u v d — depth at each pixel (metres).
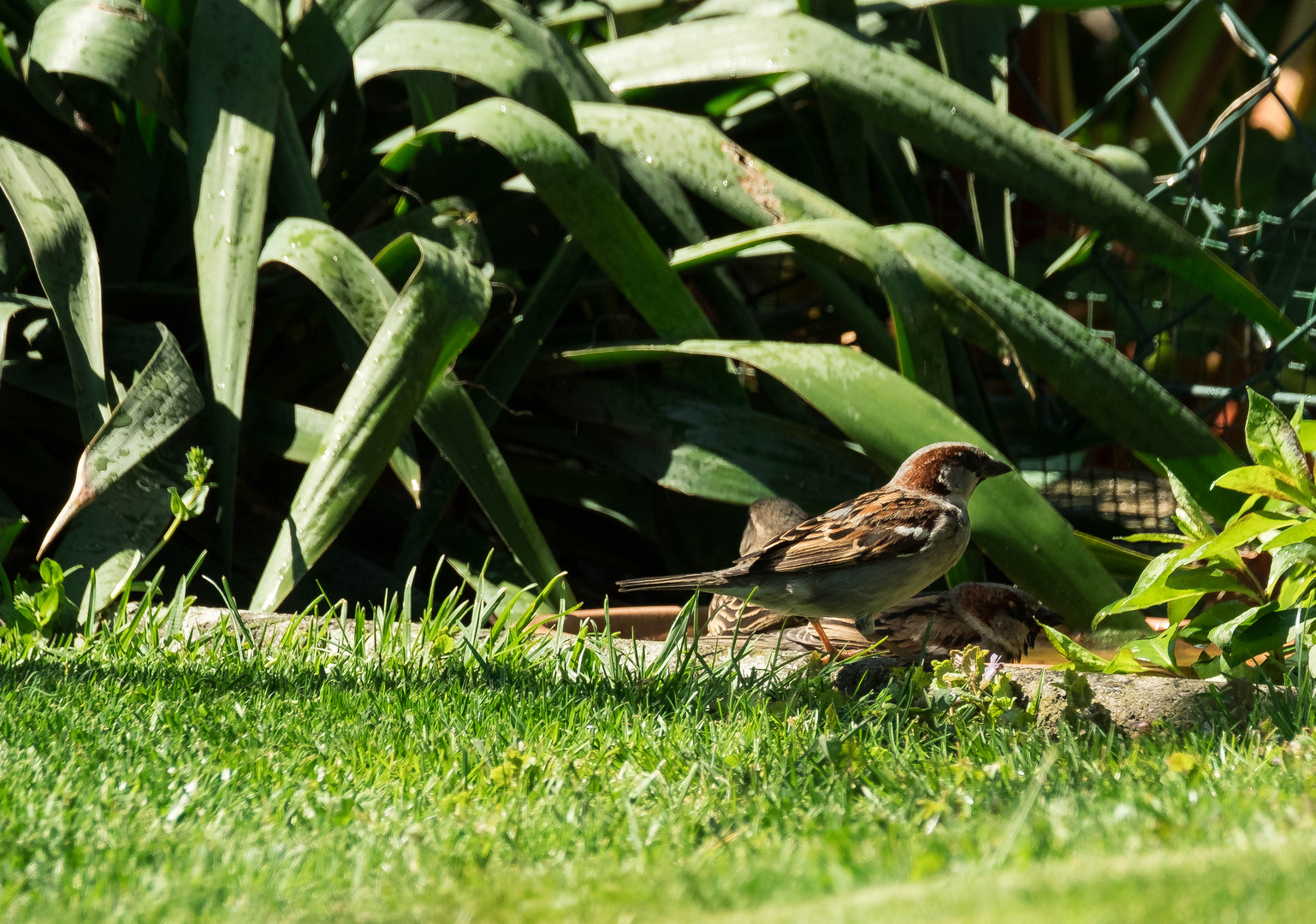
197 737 5.68
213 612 8.41
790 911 2.99
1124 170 13.43
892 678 6.65
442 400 9.54
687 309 10.64
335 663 7.17
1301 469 6.73
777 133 14.59
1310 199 13.27
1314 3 19.83
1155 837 3.70
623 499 11.97
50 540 8.12
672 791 4.91
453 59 11.15
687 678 6.83
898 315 10.09
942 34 14.08
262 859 3.98
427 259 9.29
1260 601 7.13
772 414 13.27
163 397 8.93
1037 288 14.30
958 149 11.24
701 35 12.23
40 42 10.44
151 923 3.33
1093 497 13.92
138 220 11.09
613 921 3.12
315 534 8.81
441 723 5.93
